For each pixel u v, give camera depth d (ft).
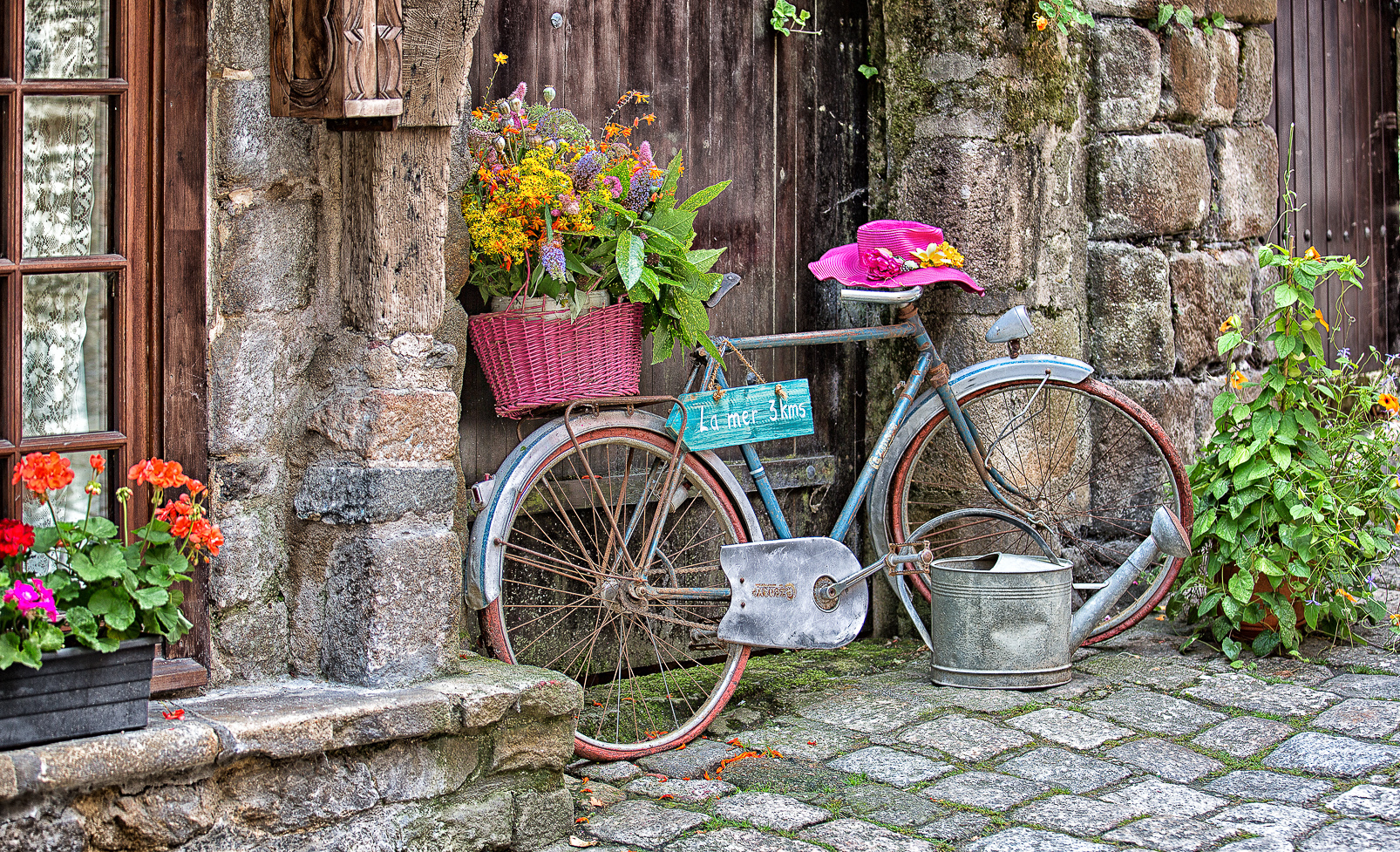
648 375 13.47
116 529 8.34
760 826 9.96
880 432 14.87
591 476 11.75
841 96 14.67
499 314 10.94
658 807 10.40
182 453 9.46
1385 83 22.08
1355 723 11.64
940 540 14.75
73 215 9.05
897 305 13.64
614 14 12.85
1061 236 15.15
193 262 9.37
